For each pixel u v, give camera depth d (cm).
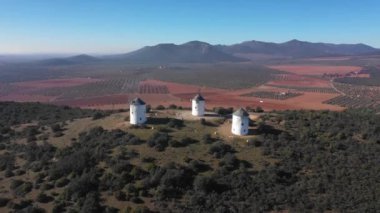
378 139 9244
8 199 7500
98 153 8738
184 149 8725
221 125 10312
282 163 8219
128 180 7575
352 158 8406
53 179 8075
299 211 6712
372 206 6725
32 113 14288
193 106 11300
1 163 9350
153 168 7831
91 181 7569
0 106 14838
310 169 8088
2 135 11369
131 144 9062
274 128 10056
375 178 7619
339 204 6844
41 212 6931
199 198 7031
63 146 9850
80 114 13975
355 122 10538
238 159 8281
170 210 6762
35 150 9706
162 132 9612
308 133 9631
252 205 6938
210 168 8000
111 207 6844
